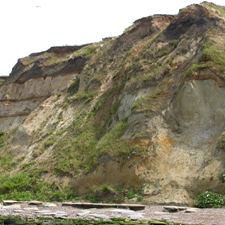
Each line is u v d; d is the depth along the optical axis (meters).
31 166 24.11
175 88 18.83
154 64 21.59
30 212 13.60
